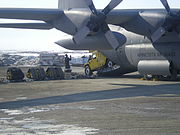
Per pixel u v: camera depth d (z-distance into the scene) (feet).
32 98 47.55
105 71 91.15
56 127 27.73
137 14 62.95
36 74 82.53
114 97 47.03
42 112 35.32
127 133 25.27
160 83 67.72
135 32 64.64
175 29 61.82
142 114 33.17
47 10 59.82
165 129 26.37
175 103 40.29
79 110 36.32
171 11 61.77
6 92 55.62
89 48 63.77
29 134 25.31
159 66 69.72
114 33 60.18
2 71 128.47
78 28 58.90
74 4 67.05
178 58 67.15
